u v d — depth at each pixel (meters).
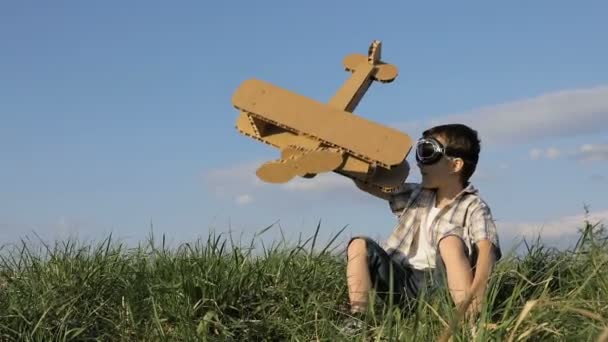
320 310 3.93
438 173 4.18
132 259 4.89
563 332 3.32
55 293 4.29
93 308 4.27
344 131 4.05
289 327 4.09
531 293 4.03
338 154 3.97
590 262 4.09
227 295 4.25
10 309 4.08
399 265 4.16
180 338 4.00
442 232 4.10
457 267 3.78
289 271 4.51
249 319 4.24
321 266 4.65
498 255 4.05
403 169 4.27
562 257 4.30
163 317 4.18
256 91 4.11
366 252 4.11
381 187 4.25
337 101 4.28
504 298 3.95
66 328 4.00
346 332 3.71
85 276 4.44
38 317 4.07
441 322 3.40
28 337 3.96
